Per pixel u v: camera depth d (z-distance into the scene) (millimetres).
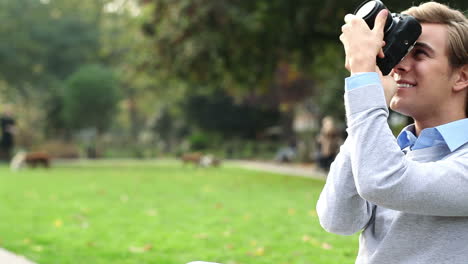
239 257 5336
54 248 5781
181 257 5352
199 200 10320
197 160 24281
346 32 1586
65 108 40781
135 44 16812
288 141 35594
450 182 1438
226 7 14289
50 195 11203
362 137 1461
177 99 39281
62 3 42812
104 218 7984
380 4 1598
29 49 38500
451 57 1587
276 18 14797
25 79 40281
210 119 39531
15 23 37812
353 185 1675
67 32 41094
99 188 12867
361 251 1783
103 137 47594
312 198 10617
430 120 1683
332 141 18375
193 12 14625
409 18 1566
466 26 1605
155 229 7008
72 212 8609
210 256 5375
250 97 31281
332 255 5418
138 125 62219
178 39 15195
